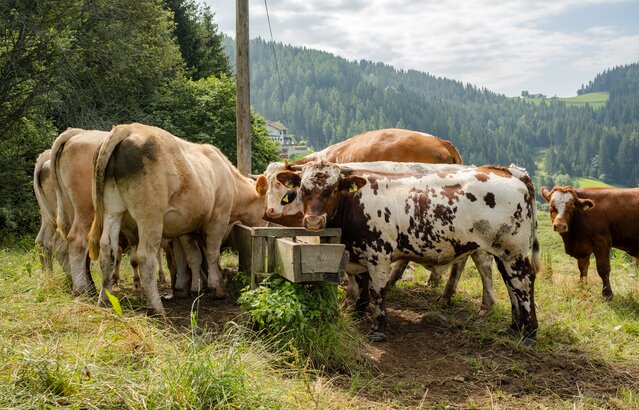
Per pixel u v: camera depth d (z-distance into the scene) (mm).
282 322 5531
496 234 6359
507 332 6664
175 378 4039
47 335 5160
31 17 16938
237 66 11602
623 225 9219
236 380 4164
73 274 6941
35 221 16359
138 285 8102
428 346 6383
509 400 5098
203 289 8156
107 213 6207
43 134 17453
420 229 6477
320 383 4703
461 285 9195
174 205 6523
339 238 6309
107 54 18891
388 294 8391
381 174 6734
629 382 5625
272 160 22984
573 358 6121
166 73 23297
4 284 6996
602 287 9320
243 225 8141
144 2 19719
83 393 3879
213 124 21500
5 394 3766
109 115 20219
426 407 4832
